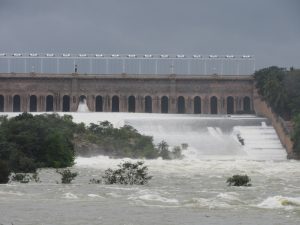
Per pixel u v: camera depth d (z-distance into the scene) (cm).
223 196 11412
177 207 10081
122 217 9131
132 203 10462
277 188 13638
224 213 9569
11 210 9575
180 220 8956
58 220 8875
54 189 12462
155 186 13775
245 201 10944
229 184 14488
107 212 9512
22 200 10700
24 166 18375
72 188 12725
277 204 10438
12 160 18375
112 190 12381
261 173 19362
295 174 18988
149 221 8862
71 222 8756
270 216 9356
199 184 14575
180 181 15525
